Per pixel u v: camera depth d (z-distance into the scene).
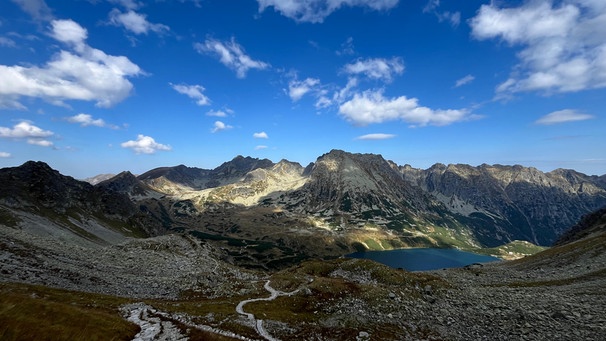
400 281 84.69
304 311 66.00
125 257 92.56
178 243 124.38
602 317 48.81
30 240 76.56
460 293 72.94
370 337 52.22
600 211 183.25
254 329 52.50
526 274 105.25
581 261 99.81
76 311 39.22
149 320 44.81
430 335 52.75
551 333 46.75
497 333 50.41
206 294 74.69
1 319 34.09
